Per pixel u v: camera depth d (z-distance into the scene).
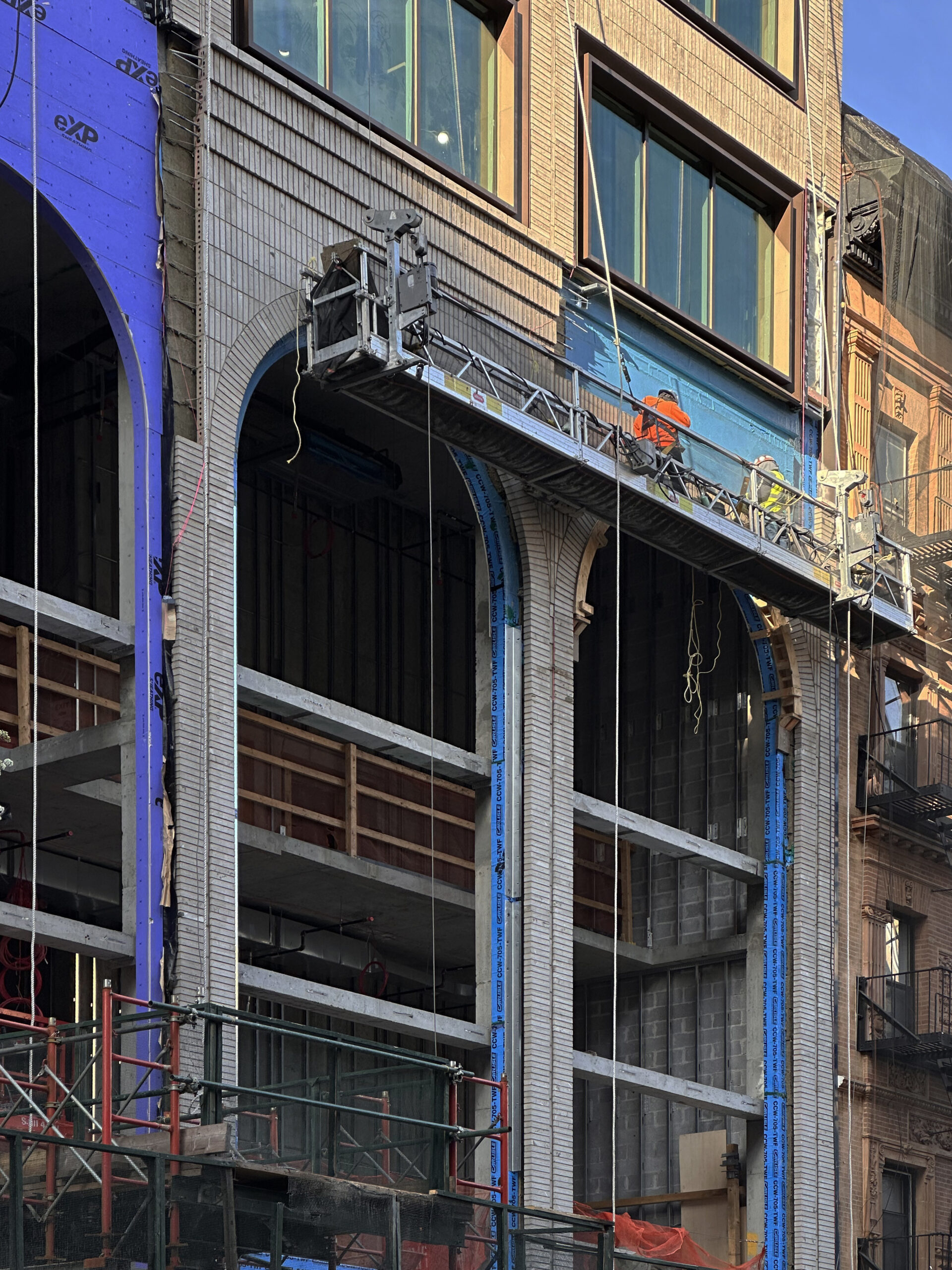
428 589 40.78
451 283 31.50
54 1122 21.27
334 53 30.55
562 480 31.05
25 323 33.53
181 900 25.53
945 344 42.84
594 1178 39.03
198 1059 24.95
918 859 39.56
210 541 26.89
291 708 29.28
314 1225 21.81
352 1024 38.47
